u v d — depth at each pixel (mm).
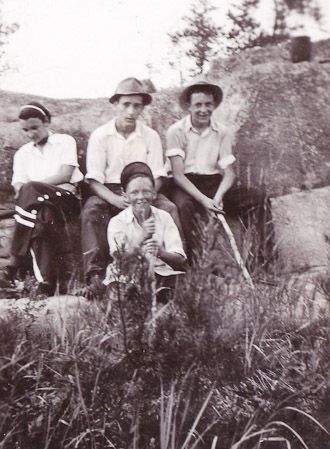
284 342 5297
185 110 7148
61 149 6805
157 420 4766
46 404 4645
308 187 7832
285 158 7895
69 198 6523
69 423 4621
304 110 8117
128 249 4809
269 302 5316
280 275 5797
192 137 7000
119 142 6738
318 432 4844
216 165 7066
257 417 4844
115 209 6422
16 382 4535
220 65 8453
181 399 4758
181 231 6410
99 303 5039
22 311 5195
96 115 7793
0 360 4484
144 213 6020
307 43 8383
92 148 6707
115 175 6730
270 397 4902
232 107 8102
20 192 6316
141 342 4586
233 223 7043
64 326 5020
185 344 4574
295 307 5449
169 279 5773
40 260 6188
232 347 4754
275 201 7613
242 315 5129
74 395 4660
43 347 4887
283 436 4832
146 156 6809
